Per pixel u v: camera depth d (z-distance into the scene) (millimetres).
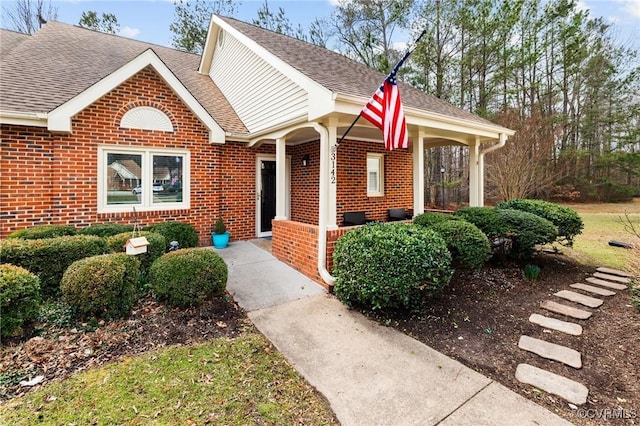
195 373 2904
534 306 4672
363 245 4289
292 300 4777
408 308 4418
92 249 4605
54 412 2365
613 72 19469
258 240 8734
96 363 3004
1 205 5777
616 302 4820
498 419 2367
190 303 4180
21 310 3285
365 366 3084
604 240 9531
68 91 6793
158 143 7297
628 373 2996
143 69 7055
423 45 17141
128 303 3943
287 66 6328
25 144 5945
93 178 6582
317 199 8719
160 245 5273
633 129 19750
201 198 7957
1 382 2648
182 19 16547
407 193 10484
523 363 3156
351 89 5652
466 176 20172
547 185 17062
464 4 16344
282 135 6875
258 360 3166
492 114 16906
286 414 2424
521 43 17156
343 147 8930
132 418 2330
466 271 6094
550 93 19391
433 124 6590
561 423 2328
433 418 2383
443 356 3275
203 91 10117
